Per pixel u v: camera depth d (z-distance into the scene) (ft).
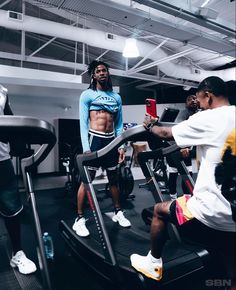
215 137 3.43
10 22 13.74
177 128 3.90
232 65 25.14
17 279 5.55
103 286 5.85
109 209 12.26
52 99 23.29
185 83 28.63
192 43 14.75
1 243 7.81
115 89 20.07
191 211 3.63
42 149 4.63
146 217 9.37
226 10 15.06
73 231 7.38
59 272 6.46
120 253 6.02
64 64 21.17
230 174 3.34
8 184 5.58
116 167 7.70
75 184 14.47
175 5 10.95
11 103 22.15
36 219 4.90
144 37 17.28
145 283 4.81
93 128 7.37
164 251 5.97
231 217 3.35
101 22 16.76
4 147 5.46
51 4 10.34
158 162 15.87
